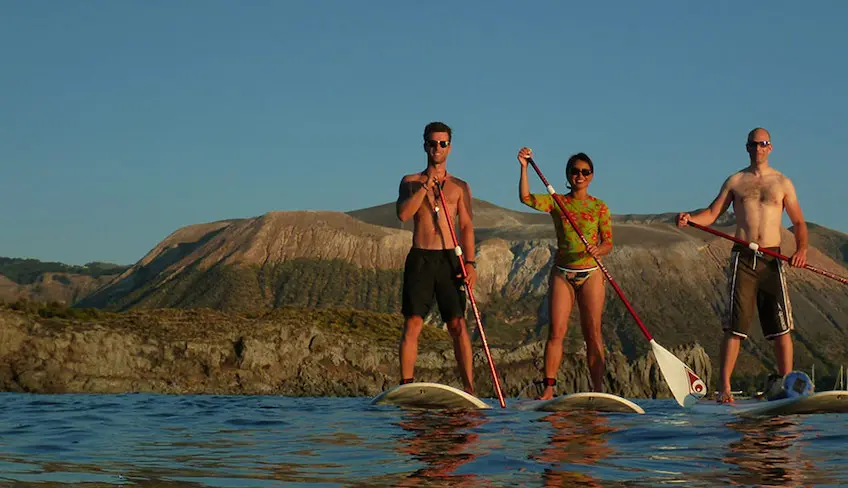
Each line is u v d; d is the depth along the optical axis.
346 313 73.19
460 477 4.59
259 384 51.50
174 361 50.19
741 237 10.17
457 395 9.47
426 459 5.25
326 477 4.58
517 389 54.22
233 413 9.46
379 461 5.18
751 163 10.34
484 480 4.49
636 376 59.09
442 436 6.51
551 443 6.02
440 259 10.60
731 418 7.94
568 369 54.69
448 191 10.72
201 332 53.25
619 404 8.94
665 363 9.79
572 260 10.48
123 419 8.65
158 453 5.59
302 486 4.31
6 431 7.21
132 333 50.50
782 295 9.99
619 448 5.75
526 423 7.48
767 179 10.17
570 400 9.05
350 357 54.97
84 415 9.30
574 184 10.53
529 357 55.88
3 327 44.97
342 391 53.50
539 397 10.66
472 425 7.36
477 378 54.50
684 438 6.27
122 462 5.15
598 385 10.61
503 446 5.87
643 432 6.67
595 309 10.47
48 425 7.83
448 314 10.65
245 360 51.91
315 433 6.80
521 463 5.08
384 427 7.23
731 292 10.06
